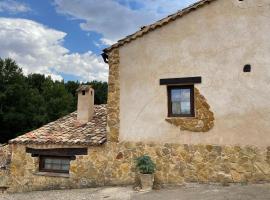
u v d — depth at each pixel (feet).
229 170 31.22
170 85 34.65
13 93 129.59
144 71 35.83
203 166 32.19
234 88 32.01
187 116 33.96
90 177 37.27
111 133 36.70
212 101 32.63
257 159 30.40
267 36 31.48
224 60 32.65
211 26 33.53
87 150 37.86
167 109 34.55
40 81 171.12
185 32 34.47
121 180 35.60
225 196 26.84
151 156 34.45
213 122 32.35
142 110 35.50
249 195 26.48
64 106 150.30
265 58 31.30
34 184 40.29
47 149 40.09
